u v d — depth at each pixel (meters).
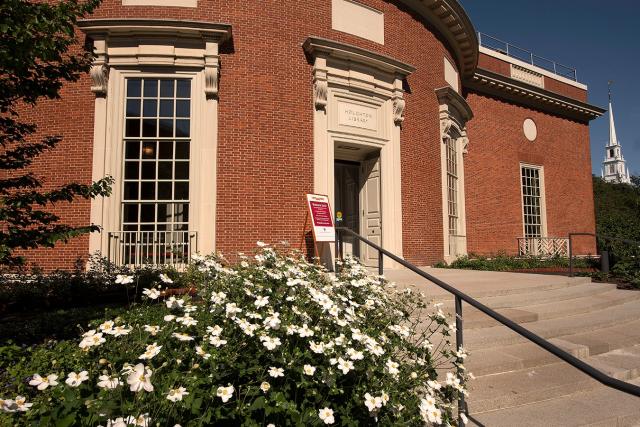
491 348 4.75
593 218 20.53
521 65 18.81
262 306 2.87
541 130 19.03
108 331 2.24
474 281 7.79
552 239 18.33
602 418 3.48
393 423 2.46
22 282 6.60
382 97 10.90
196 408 2.00
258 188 9.05
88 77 8.67
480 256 14.77
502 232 16.80
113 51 8.70
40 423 1.86
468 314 5.57
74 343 3.76
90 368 2.26
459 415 2.96
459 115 14.38
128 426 1.80
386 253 5.06
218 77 9.02
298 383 2.32
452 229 13.64
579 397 3.95
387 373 2.64
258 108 9.26
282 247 8.87
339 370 2.48
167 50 8.77
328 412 2.22
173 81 8.97
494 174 17.00
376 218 10.98
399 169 10.95
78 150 8.52
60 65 4.89
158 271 6.68
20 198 4.49
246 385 2.32
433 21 12.92
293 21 9.85
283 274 3.36
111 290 6.25
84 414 1.98
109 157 8.51
